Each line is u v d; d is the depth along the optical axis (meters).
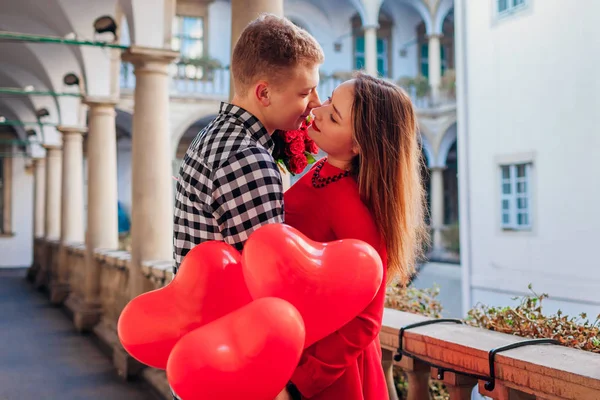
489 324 2.34
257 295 1.13
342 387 1.31
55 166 14.38
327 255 1.15
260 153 1.29
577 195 7.34
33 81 13.14
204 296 1.21
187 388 1.04
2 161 21.00
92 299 8.29
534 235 7.93
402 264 1.41
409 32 22.98
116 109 17.64
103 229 8.55
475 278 8.87
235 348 1.04
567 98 7.44
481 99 8.80
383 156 1.35
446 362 1.81
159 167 6.08
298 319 1.06
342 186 1.39
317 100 1.45
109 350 6.89
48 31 9.66
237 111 1.38
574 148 7.38
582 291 7.26
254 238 1.13
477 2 8.84
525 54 8.02
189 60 18.59
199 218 1.34
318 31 22.03
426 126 20.41
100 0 8.12
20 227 21.16
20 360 6.45
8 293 13.05
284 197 1.46
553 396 1.43
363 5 18.75
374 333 1.26
